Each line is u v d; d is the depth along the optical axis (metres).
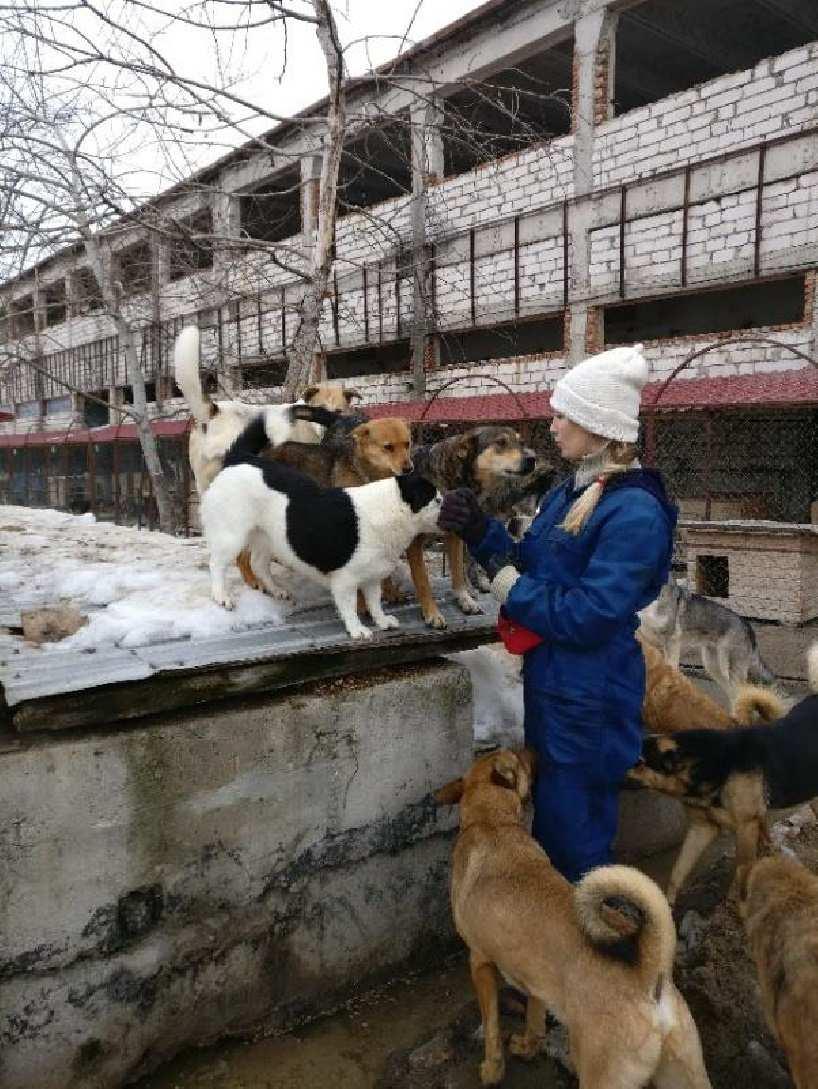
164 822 2.46
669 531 2.35
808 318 10.19
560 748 2.41
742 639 5.81
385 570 2.92
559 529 2.45
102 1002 2.41
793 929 2.29
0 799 2.19
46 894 2.28
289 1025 2.80
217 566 3.15
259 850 2.67
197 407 4.59
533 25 12.74
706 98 10.90
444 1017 2.84
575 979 2.03
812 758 3.20
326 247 6.96
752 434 11.63
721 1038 2.66
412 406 13.94
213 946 2.60
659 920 1.92
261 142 6.54
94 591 3.59
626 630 2.41
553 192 12.84
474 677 4.00
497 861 2.38
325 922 2.85
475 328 14.39
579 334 12.72
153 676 2.39
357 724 2.85
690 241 11.20
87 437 18.73
